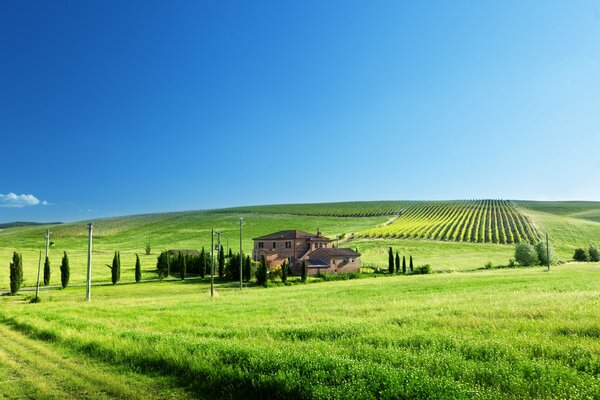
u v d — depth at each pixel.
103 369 15.15
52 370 15.12
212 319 27.08
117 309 35.53
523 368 12.01
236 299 43.00
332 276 79.19
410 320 21.38
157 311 33.28
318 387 11.39
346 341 17.06
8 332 23.70
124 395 12.43
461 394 10.17
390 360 13.80
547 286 40.25
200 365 13.95
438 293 39.38
